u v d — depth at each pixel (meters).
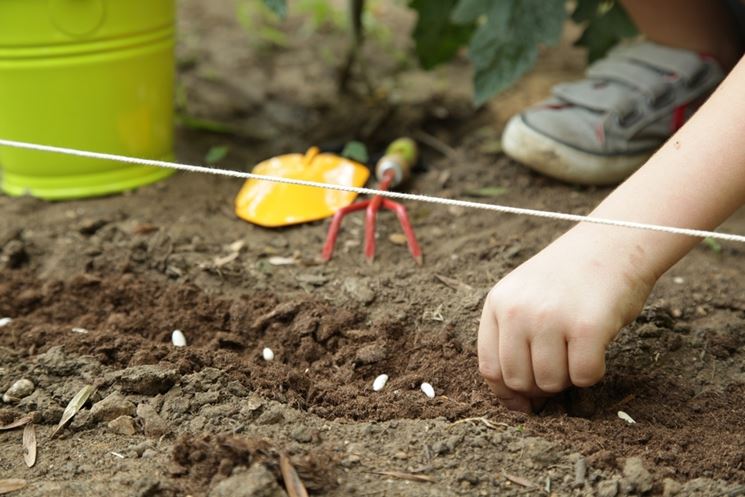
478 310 1.13
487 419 1.02
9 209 1.27
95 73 1.26
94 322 1.14
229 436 0.99
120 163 1.31
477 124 1.44
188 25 1.71
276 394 1.05
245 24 1.67
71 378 1.07
